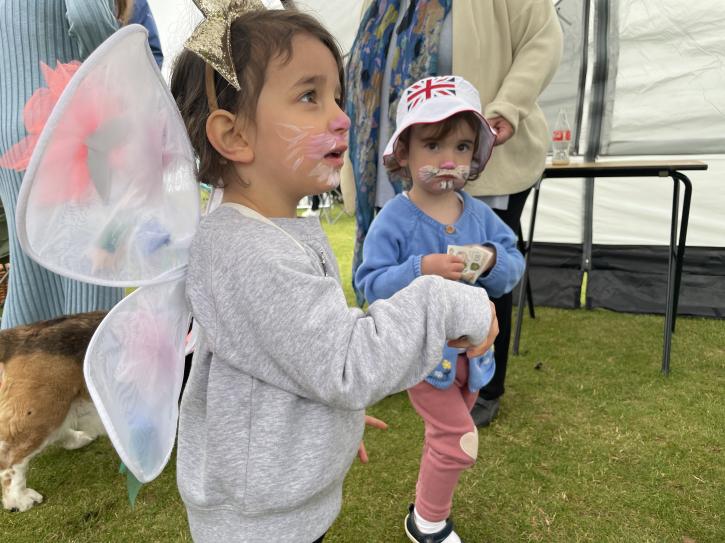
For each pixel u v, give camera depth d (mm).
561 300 3631
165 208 677
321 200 7344
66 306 1848
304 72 714
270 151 726
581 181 3529
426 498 1341
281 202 774
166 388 727
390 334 671
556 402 2207
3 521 1573
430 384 1250
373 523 1506
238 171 761
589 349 2812
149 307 702
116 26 1487
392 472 1739
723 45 3113
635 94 3375
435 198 1406
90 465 1857
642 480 1662
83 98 521
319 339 646
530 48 1767
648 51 3299
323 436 743
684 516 1494
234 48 710
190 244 730
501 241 1461
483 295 769
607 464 1752
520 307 2756
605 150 3516
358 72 2004
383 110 1949
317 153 729
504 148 1823
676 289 2875
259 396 718
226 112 716
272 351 665
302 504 745
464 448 1263
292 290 654
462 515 1530
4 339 1629
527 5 1765
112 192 585
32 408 1591
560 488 1636
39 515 1594
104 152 563
